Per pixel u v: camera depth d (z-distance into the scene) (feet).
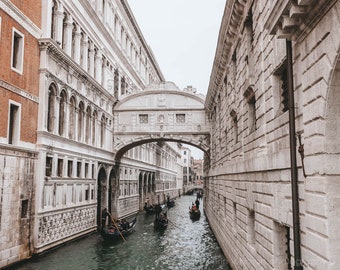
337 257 19.52
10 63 54.29
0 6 51.39
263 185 34.47
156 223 103.19
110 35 101.24
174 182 273.33
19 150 55.98
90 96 87.10
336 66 18.90
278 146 30.22
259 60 36.50
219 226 77.97
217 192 83.56
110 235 78.74
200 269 58.95
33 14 61.57
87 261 62.64
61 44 70.95
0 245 50.93
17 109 56.49
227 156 65.41
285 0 21.72
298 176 24.61
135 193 138.62
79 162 80.79
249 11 41.45
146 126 107.55
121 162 117.08
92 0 91.30
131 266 61.16
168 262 64.03
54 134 65.98
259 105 36.70
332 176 20.08
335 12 18.30
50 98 67.36
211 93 89.15
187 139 107.24
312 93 21.67
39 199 60.95
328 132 20.10
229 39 55.36
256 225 38.04
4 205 52.01
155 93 108.78
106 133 101.04
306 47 22.45
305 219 23.15
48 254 63.93
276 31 25.31
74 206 75.87
